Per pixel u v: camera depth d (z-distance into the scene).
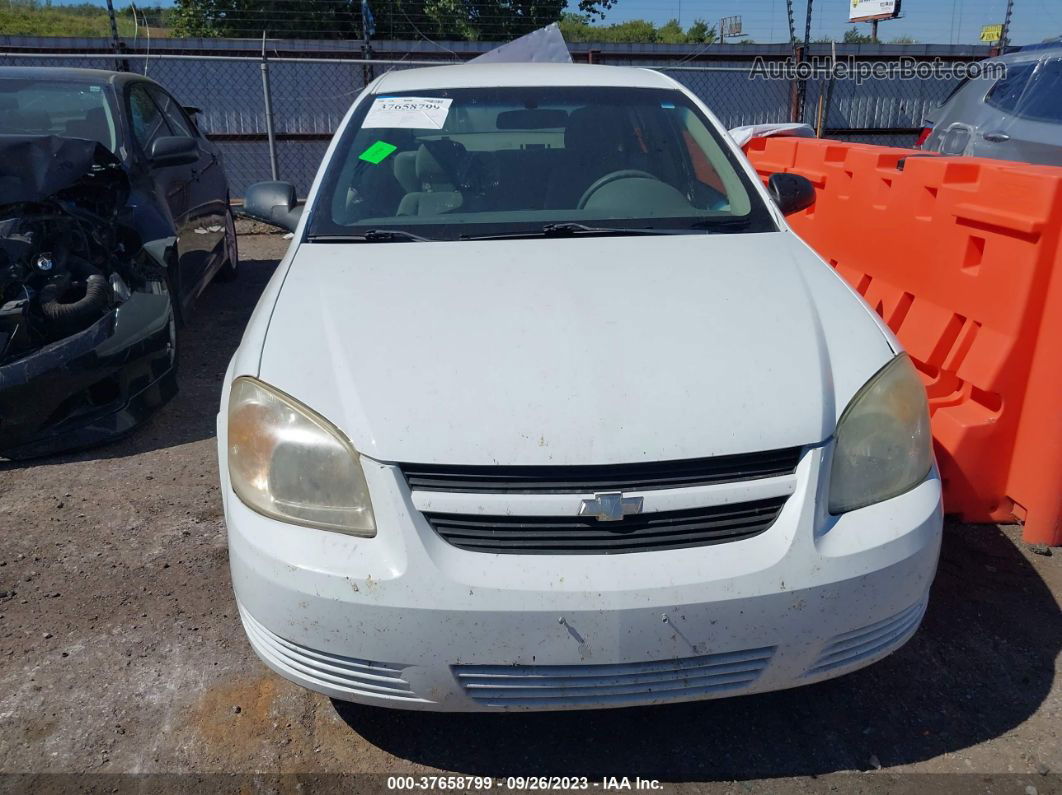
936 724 2.39
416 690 2.01
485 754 2.32
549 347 2.21
